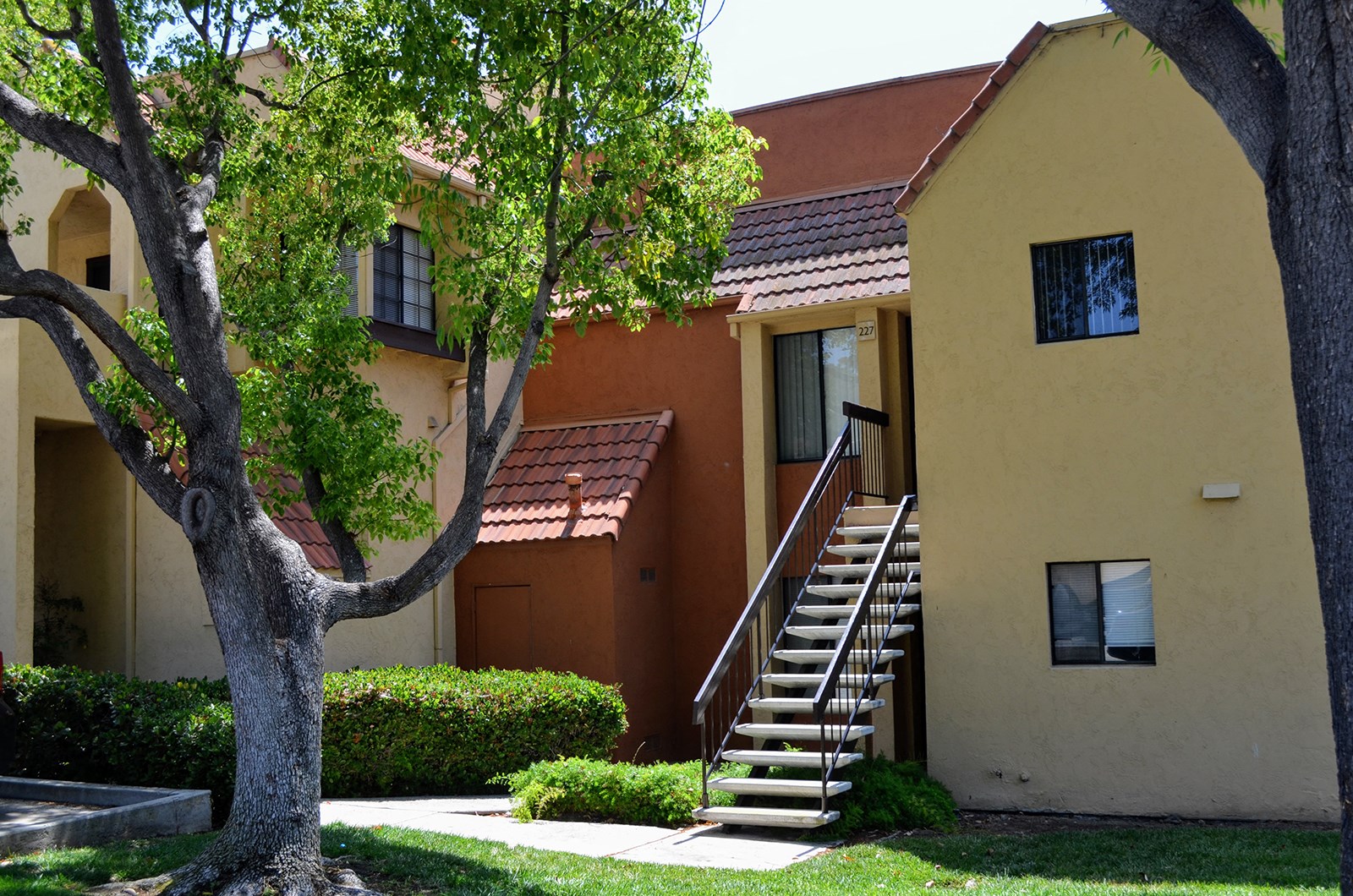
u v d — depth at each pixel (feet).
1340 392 17.04
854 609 39.63
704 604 52.60
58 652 45.57
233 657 24.67
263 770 24.30
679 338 54.49
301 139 36.11
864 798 35.19
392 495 34.58
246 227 37.32
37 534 47.16
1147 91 38.45
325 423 32.50
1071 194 39.24
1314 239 17.40
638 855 30.91
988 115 40.70
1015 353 39.68
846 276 50.01
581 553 49.78
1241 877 28.04
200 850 27.58
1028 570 38.91
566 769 36.68
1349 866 16.57
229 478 25.14
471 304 32.50
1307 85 17.54
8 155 34.55
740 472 52.44
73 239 56.85
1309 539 35.35
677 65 32.27
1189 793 36.17
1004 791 38.55
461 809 36.94
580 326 33.81
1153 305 37.88
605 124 31.32
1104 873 28.99
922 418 40.88
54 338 26.73
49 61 33.53
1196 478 36.91
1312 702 34.88
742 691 50.24
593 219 32.30
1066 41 39.70
